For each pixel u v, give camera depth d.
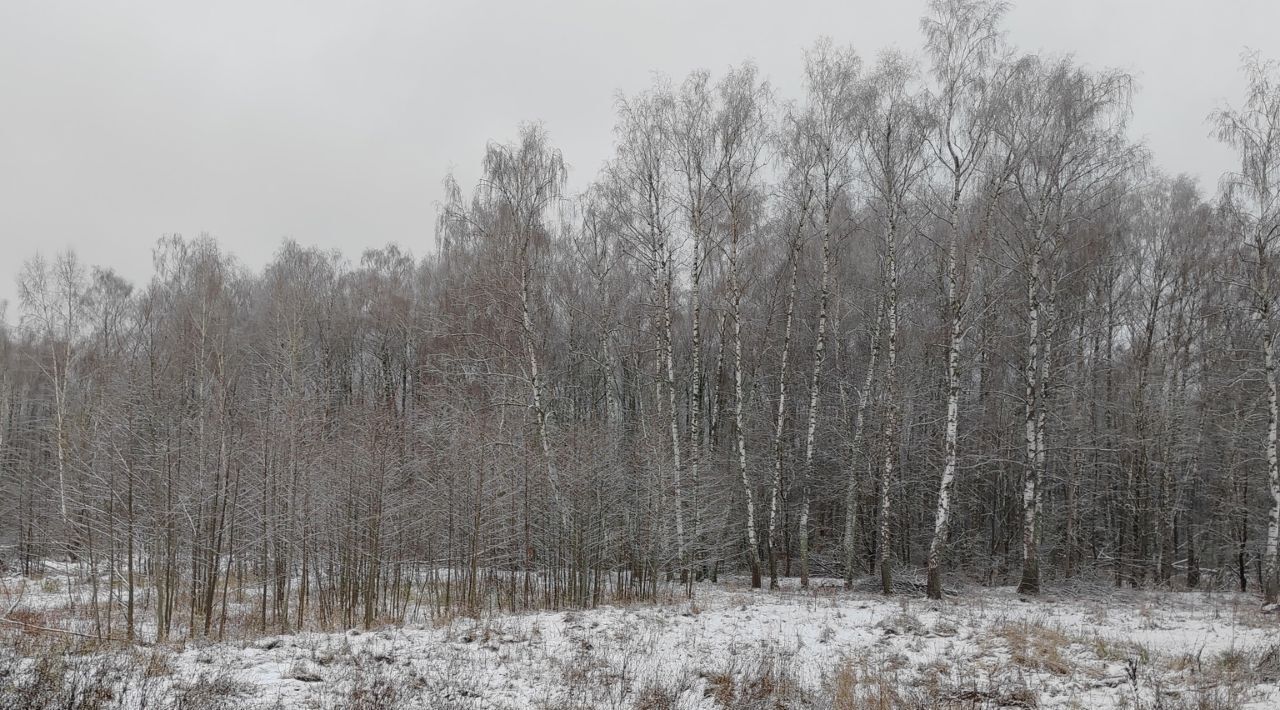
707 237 25.69
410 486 22.47
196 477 17.56
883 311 27.30
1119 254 27.83
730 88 24.62
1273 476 20.66
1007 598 20.92
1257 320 23.48
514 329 26.70
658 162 24.80
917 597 21.02
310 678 9.75
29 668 8.67
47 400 40.91
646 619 15.73
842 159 23.33
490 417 25.25
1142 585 27.70
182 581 20.19
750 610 17.78
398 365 44.72
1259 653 11.62
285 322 36.69
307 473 20.25
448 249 31.09
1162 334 31.42
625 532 23.64
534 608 20.08
